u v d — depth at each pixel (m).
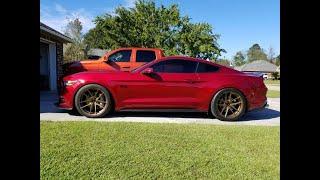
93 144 3.90
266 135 4.72
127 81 6.15
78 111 6.11
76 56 33.94
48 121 5.40
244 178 2.95
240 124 5.86
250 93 6.38
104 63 8.91
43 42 13.45
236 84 6.31
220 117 6.29
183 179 2.89
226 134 4.73
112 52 8.98
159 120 6.01
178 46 24.20
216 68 6.45
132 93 6.17
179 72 6.30
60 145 3.81
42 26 10.70
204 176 2.98
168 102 6.23
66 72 9.17
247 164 3.33
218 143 4.16
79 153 3.52
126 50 9.01
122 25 24.45
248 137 4.57
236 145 4.09
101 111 6.11
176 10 24.34
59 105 6.26
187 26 24.31
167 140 4.23
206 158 3.49
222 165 3.28
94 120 5.74
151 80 6.19
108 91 6.12
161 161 3.35
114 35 24.38
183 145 4.00
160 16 24.44
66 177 2.84
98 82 6.09
